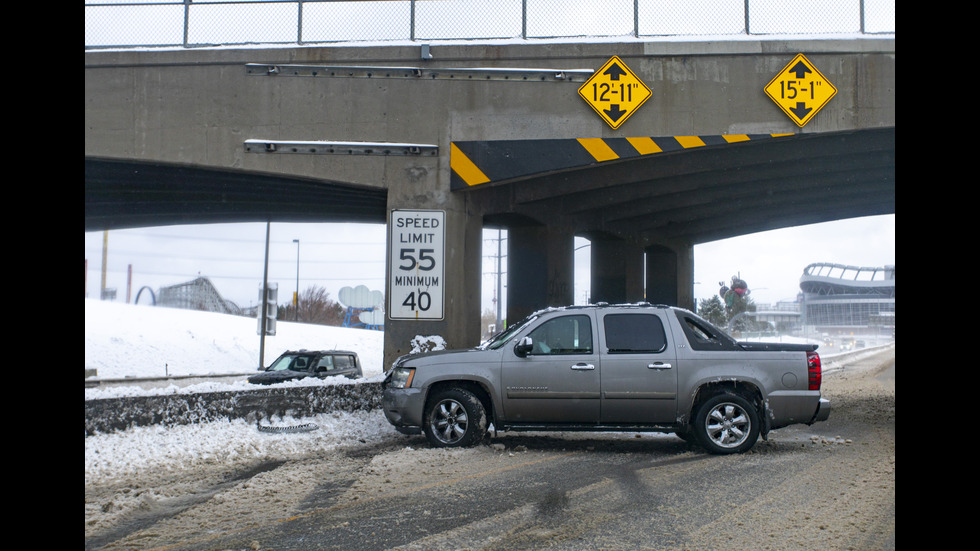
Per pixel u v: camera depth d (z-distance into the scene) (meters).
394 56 14.79
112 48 14.66
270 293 33.78
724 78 14.66
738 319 60.31
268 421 10.80
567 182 17.62
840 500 6.95
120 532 6.02
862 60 14.54
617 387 9.59
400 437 10.91
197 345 41.72
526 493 7.26
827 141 16.33
